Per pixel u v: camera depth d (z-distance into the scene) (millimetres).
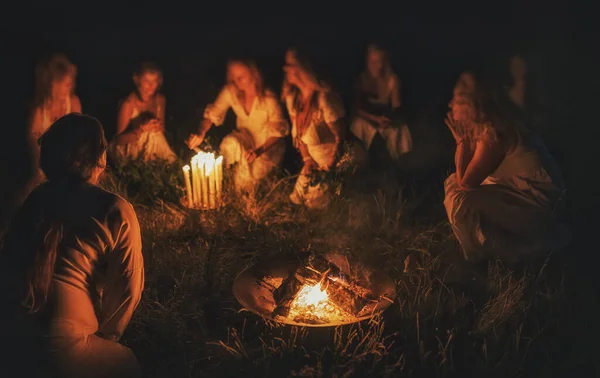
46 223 3281
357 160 6062
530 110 6203
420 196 6008
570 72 8172
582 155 6512
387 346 4145
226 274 4840
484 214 4715
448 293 4605
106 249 3410
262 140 6113
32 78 7895
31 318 3299
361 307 4062
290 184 6090
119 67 9023
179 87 8586
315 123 5773
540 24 9672
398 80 6645
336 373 3877
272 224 5516
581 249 5129
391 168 6391
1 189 5477
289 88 5980
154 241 5152
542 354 4086
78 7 9812
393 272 4930
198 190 5273
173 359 4043
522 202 4699
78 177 3391
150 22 9891
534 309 4422
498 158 4598
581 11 9656
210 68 9047
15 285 3301
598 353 4090
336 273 4184
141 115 6203
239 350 4102
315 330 4188
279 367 3963
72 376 3299
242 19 10250
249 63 5898
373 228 5473
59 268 3297
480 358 4027
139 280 3533
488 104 4543
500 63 8938
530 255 4785
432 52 9492
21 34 9211
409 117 7652
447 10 10297
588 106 7293
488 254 4789
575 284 4707
